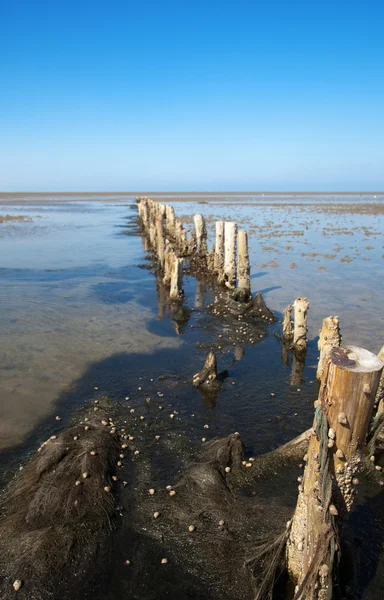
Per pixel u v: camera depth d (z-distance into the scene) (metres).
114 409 8.23
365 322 13.11
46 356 10.52
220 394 9.05
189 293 17.44
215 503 5.73
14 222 42.41
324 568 3.97
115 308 14.77
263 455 6.91
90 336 12.00
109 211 60.56
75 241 30.67
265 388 9.37
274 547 4.78
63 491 5.68
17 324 12.70
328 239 30.47
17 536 5.10
